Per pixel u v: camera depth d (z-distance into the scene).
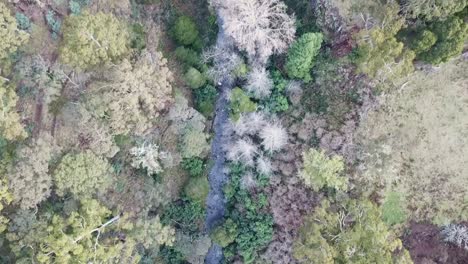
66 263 26.41
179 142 33.56
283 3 32.00
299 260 33.28
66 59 27.92
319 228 28.77
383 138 33.44
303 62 32.25
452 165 32.88
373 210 29.53
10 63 28.53
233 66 33.12
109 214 29.36
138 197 33.03
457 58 32.53
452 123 32.81
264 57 32.75
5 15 26.95
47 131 30.89
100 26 27.91
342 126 33.72
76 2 31.84
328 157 32.72
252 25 31.22
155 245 32.75
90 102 28.73
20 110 30.27
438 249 33.34
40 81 29.38
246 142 34.28
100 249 27.27
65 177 28.39
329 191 33.81
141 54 30.39
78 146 30.69
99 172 29.27
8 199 26.83
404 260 28.28
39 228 27.64
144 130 31.08
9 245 28.56
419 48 29.81
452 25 28.34
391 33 28.83
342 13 32.31
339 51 33.25
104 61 28.64
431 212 33.22
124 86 28.08
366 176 33.25
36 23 30.78
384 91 33.09
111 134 29.94
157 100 30.31
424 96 33.03
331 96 34.00
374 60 29.36
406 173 33.34
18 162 27.22
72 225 26.84
